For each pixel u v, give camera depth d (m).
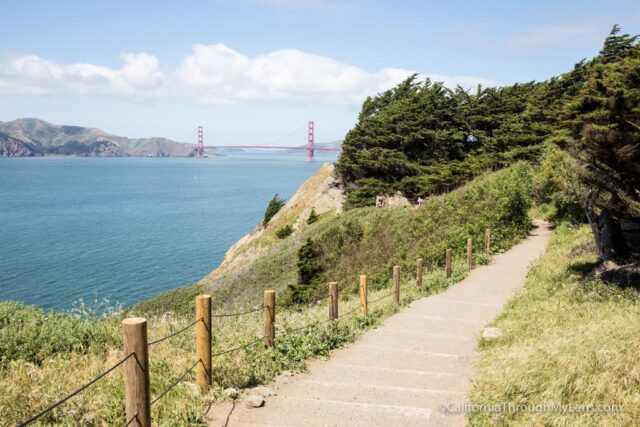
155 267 66.50
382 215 36.66
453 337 11.47
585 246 20.14
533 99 49.06
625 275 13.49
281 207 75.38
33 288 53.78
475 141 59.50
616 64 15.17
